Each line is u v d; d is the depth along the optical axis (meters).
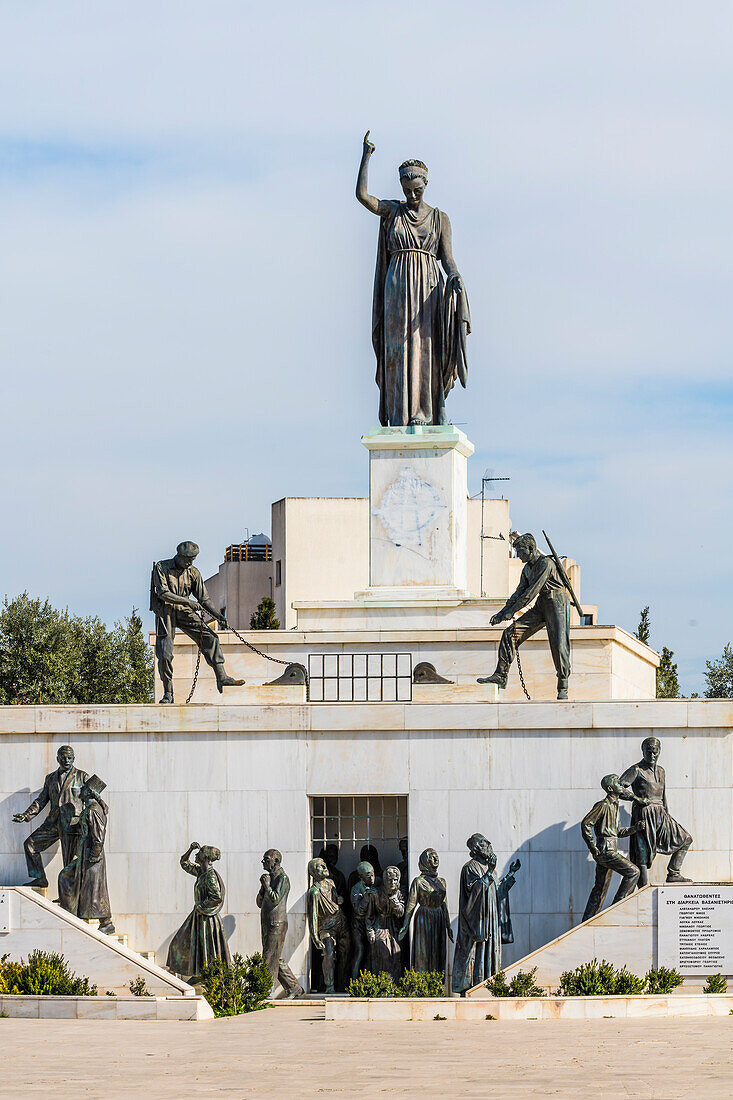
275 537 80.38
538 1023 31.00
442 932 35.72
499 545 78.62
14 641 70.38
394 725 37.41
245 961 36.62
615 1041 27.36
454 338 44.62
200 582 39.22
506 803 37.12
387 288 44.97
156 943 37.41
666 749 36.94
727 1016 32.47
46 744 38.09
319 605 43.97
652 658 48.72
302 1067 24.30
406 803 37.66
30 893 35.31
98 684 71.50
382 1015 32.06
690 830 36.72
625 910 34.78
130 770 37.84
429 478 44.41
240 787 37.62
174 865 37.56
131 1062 25.27
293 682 39.31
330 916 36.56
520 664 39.28
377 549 44.38
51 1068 24.61
